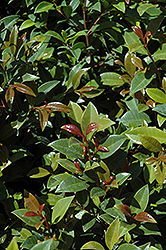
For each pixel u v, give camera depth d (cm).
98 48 274
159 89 229
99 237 226
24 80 220
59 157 226
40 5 250
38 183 266
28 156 267
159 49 226
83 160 202
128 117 236
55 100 243
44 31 277
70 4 261
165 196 223
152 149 194
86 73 269
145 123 218
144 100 236
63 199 191
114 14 266
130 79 242
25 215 188
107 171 199
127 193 224
